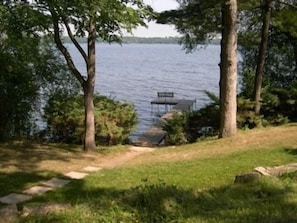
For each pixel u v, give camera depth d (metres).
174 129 16.80
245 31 19.14
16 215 5.30
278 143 12.48
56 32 13.05
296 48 23.06
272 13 16.92
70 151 13.70
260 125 16.78
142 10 12.40
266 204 5.48
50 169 11.16
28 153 13.01
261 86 18.20
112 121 15.62
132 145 16.06
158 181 8.43
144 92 44.16
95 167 11.77
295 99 17.67
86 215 5.18
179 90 46.09
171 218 5.07
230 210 5.29
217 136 15.47
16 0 11.88
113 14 11.48
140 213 5.20
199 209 5.36
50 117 15.58
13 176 10.27
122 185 8.83
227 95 14.41
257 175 7.17
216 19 16.48
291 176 6.99
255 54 23.84
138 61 105.50
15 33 12.91
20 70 15.50
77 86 17.05
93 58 13.70
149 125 25.84
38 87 16.36
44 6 11.80
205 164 10.52
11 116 15.64
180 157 12.66
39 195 8.59
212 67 83.94
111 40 13.00
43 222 5.02
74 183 9.58
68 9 11.50
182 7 16.09
